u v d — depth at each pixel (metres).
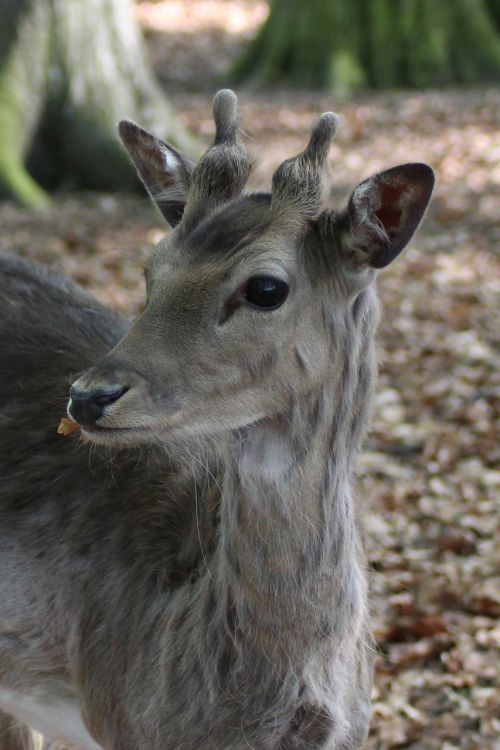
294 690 4.94
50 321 6.45
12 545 5.78
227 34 35.22
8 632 5.84
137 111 18.73
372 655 5.55
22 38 17.59
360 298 5.06
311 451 4.86
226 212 4.80
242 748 5.02
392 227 4.87
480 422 11.38
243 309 4.64
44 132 18.47
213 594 5.00
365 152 21.48
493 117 24.17
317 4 28.75
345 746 5.31
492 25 29.30
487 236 16.97
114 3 18.55
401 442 10.99
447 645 8.16
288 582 4.86
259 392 4.73
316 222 4.85
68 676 5.77
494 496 10.14
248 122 24.06
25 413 6.04
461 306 14.23
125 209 17.39
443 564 9.12
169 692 5.10
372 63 28.45
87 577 5.50
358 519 5.52
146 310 4.71
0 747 6.66
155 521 5.38
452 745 7.27
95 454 5.71
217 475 5.17
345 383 5.02
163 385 4.56
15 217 16.42
